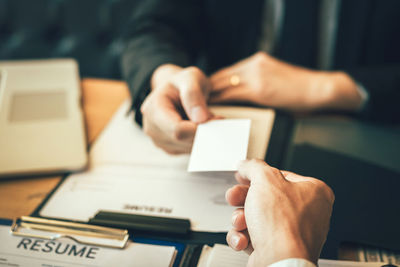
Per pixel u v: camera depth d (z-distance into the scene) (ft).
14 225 1.17
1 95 1.89
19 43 3.70
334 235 1.12
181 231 1.15
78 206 1.29
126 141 1.73
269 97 1.94
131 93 1.86
